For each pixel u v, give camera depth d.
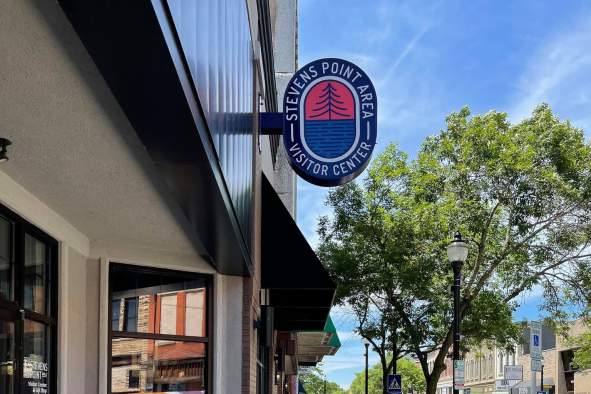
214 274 7.78
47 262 5.68
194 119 3.33
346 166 7.25
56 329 5.72
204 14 3.63
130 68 2.74
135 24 2.38
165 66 2.72
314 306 11.13
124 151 4.03
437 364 18.17
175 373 7.26
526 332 19.94
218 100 4.32
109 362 6.63
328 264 19.31
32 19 2.55
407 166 19.72
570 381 43.47
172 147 3.69
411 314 18.53
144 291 7.11
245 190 6.71
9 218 4.83
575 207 17.80
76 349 6.22
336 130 7.33
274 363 14.70
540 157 17.88
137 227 6.02
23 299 5.01
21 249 4.99
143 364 6.98
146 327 7.07
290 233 9.83
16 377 4.81
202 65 3.54
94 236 6.46
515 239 18.14
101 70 2.77
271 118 8.40
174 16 2.65
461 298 17.88
